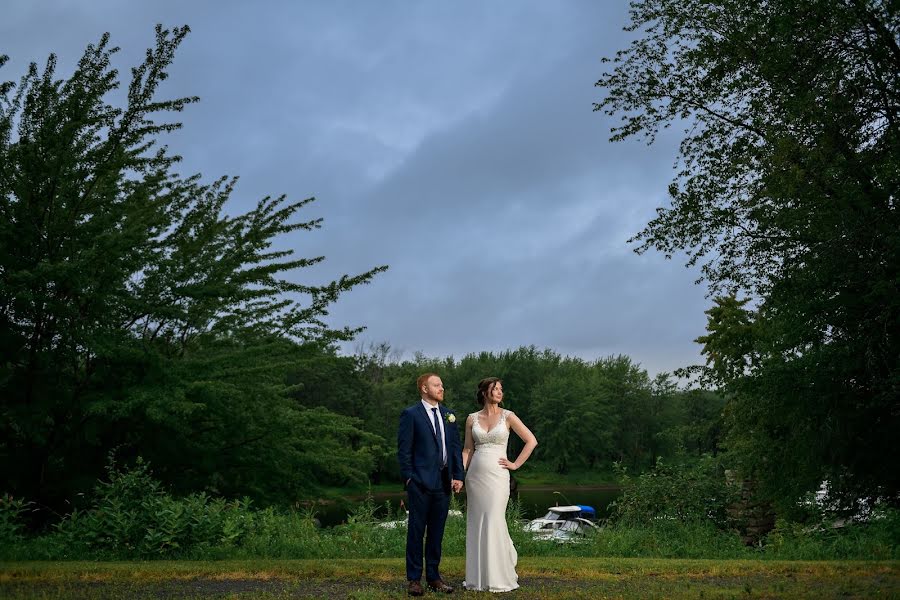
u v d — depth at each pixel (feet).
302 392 233.96
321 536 35.37
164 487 49.49
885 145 56.34
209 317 53.21
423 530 21.97
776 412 61.16
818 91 55.93
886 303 54.24
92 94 44.75
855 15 54.75
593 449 350.02
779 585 23.04
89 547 30.58
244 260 50.83
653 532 43.91
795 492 58.65
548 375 386.52
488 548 22.24
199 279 50.39
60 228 45.24
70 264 41.52
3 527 32.55
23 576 23.12
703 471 57.06
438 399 22.82
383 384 272.92
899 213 54.03
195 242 52.80
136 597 20.22
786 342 61.16
